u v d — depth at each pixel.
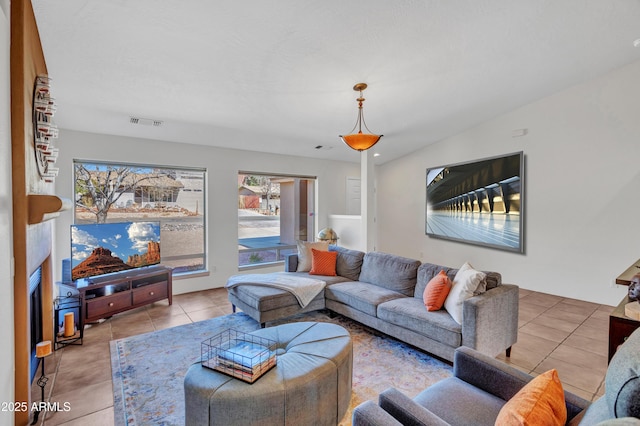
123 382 2.34
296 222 6.20
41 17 2.08
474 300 2.37
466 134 5.47
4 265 1.44
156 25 2.27
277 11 2.26
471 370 1.59
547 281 4.46
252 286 3.55
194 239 4.93
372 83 3.44
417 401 1.43
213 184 5.00
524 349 2.85
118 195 4.27
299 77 3.19
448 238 5.84
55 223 3.73
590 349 2.84
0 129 1.37
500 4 2.46
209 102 3.54
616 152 3.80
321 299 3.68
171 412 2.02
